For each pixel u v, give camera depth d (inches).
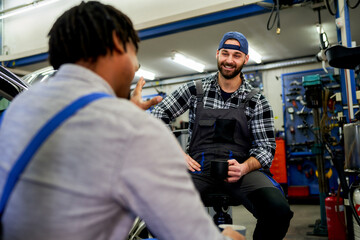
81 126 19.0
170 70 297.4
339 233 113.9
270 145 70.9
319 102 131.2
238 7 167.0
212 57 263.7
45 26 242.1
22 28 250.7
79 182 18.0
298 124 245.6
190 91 76.9
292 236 128.4
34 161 18.8
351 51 68.3
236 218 169.8
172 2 198.5
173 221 18.4
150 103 36.6
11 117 21.6
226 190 68.6
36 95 21.9
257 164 67.1
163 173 18.5
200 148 72.4
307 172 235.6
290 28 205.6
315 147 132.4
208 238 19.6
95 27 22.4
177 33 209.0
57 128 19.2
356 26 207.6
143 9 207.0
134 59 25.4
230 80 73.7
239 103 73.8
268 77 281.7
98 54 22.6
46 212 18.0
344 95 118.0
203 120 72.9
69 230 17.8
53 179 18.3
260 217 62.1
